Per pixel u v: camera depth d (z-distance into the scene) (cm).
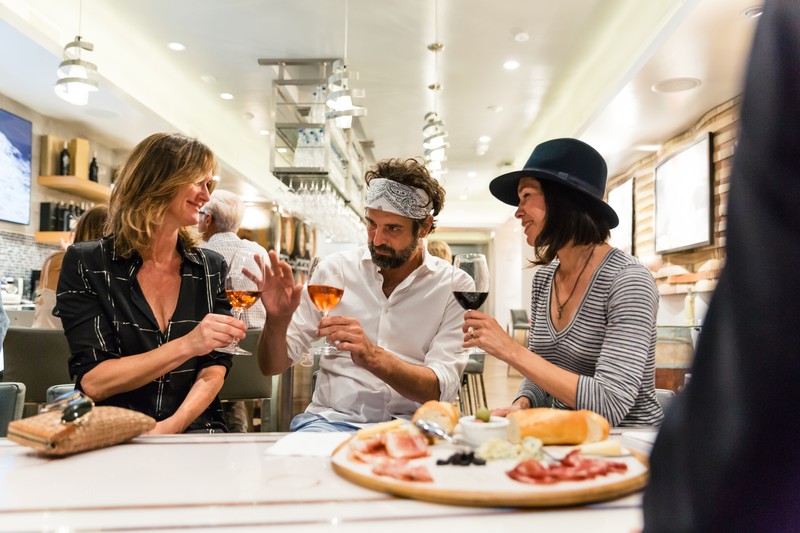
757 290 31
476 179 1088
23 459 84
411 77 580
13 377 188
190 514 62
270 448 90
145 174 149
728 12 334
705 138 495
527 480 68
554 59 539
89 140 600
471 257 142
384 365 147
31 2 391
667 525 34
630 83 439
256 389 198
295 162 509
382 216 168
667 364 203
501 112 695
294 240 999
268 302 146
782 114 32
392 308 178
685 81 433
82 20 448
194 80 604
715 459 32
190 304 158
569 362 152
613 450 80
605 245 154
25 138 501
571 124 641
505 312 1421
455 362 169
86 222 229
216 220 309
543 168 152
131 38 505
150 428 97
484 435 86
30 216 516
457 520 60
